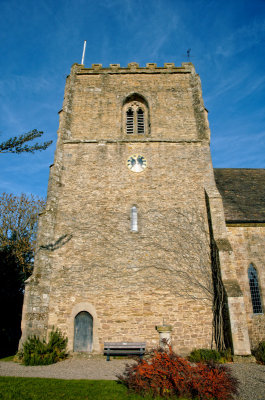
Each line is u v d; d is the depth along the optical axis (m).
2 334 17.09
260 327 12.95
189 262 12.93
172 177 14.55
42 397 6.13
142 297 12.30
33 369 9.27
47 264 12.49
